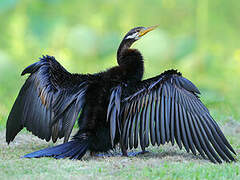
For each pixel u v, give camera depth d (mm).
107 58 29797
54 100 10164
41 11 32406
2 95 21797
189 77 26109
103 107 10008
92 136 9812
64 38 30312
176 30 33312
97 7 33344
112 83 10273
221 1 33469
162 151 10977
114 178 8266
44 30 30953
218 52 31422
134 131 9859
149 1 33656
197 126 9648
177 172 8594
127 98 10070
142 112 9875
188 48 31156
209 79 25906
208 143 9586
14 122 10758
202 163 9594
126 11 33250
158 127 9703
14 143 11625
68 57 28359
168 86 9945
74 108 10016
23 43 28672
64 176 8352
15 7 31625
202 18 33219
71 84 10242
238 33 33250
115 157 10094
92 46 30062
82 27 31234
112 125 9602
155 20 33438
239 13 33250
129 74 10578
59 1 32938
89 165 9242
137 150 11227
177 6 33625
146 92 10000
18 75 24562
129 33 12375
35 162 9258
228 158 10164
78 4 33219
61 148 9617
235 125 15016
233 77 24969
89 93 10148
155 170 8711
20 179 8133
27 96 10562
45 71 10453
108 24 32750
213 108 17875
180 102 9781
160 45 30203
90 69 27641
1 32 29188
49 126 10266
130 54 10883
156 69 27484
